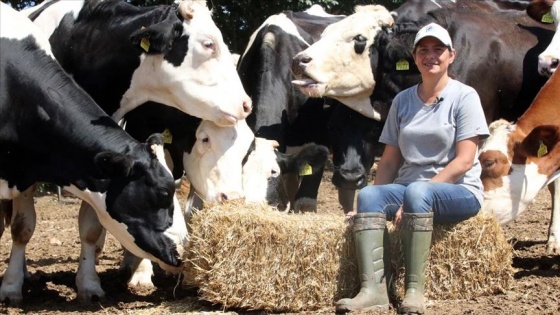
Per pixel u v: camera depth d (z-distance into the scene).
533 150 6.89
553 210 8.88
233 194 7.02
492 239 6.15
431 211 5.73
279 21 9.28
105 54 7.34
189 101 7.07
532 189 6.89
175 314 5.88
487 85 8.56
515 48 8.70
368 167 8.96
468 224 6.04
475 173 6.05
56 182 6.54
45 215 13.90
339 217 6.16
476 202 6.00
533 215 11.74
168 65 7.06
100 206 6.41
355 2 17.41
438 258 6.05
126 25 7.30
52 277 7.79
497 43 8.63
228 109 6.99
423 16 8.70
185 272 6.25
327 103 9.28
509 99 8.77
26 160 6.53
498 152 6.88
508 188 6.86
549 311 5.60
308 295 5.94
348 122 8.86
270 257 5.90
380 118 8.63
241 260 5.89
